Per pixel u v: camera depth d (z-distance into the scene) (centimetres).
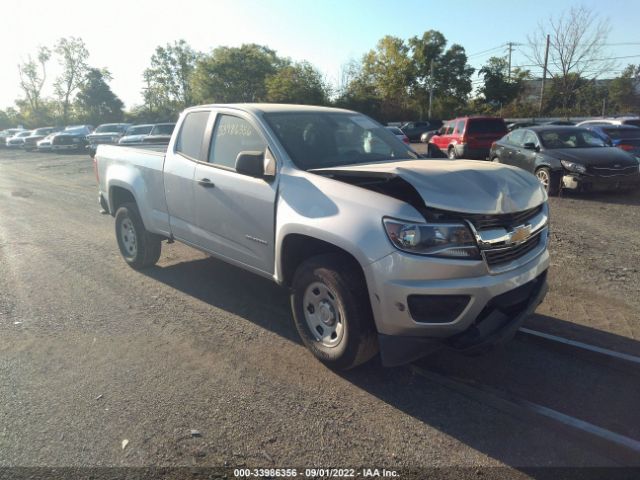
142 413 324
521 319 346
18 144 4131
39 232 861
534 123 2983
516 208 335
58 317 480
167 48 7344
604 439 289
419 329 320
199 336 437
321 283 363
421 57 5491
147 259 611
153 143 740
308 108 482
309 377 368
